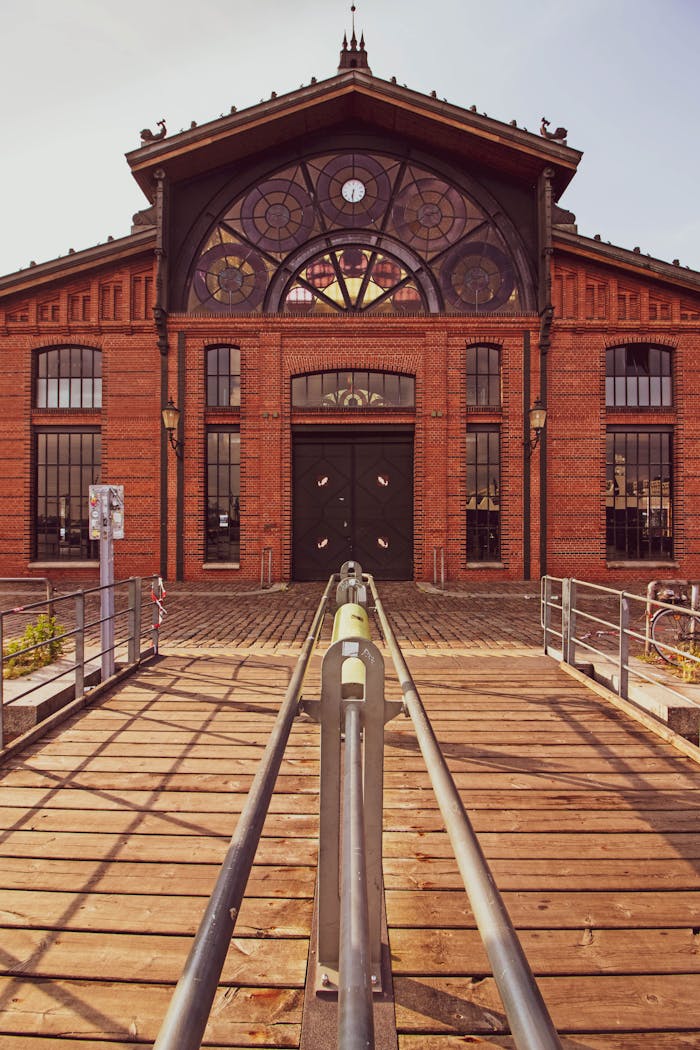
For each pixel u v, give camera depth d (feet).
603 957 7.75
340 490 53.06
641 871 9.54
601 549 51.03
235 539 51.85
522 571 50.93
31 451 51.39
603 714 16.71
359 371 52.47
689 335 51.67
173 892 9.06
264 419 51.29
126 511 51.03
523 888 9.09
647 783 12.56
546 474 51.08
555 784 12.49
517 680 19.98
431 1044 6.53
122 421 51.08
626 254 50.34
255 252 52.42
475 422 51.85
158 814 11.30
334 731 6.41
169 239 51.08
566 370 51.44
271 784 4.23
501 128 48.83
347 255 52.70
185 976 2.46
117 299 51.62
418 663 22.12
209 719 16.20
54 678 15.96
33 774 12.91
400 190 52.85
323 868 6.69
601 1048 6.55
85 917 8.52
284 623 32.14
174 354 51.24
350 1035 2.18
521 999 2.31
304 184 52.65
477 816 11.19
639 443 52.65
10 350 51.44
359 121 52.70
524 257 52.47
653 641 16.71
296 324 51.47
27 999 7.16
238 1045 6.52
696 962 7.70
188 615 35.04
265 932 8.10
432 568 50.85
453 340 51.62
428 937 8.08
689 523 51.34
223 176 52.47
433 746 4.72
